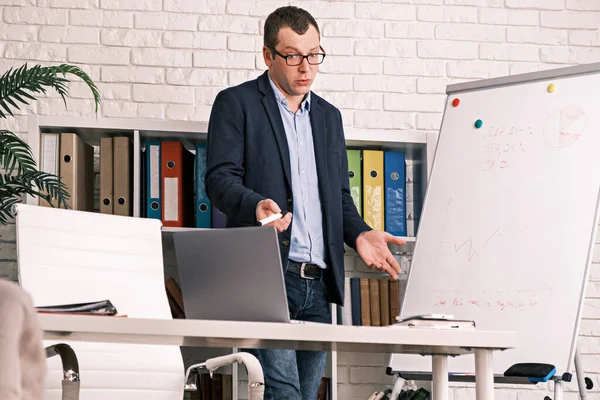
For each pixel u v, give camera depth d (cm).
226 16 449
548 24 465
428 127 455
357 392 434
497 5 465
